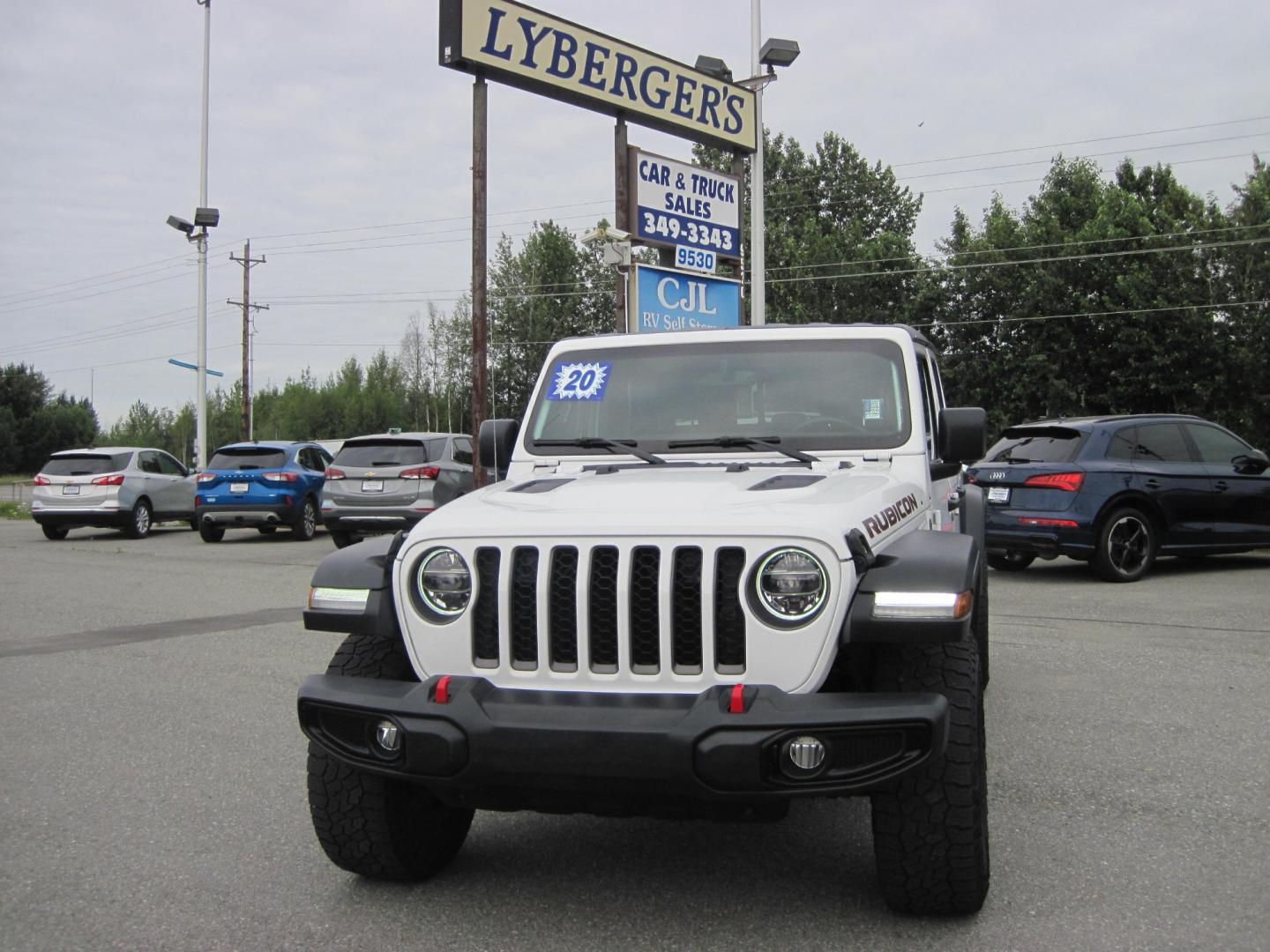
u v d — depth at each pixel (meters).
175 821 4.66
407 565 3.56
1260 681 6.89
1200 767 5.14
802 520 3.33
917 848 3.34
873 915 3.60
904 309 39.28
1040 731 5.81
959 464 4.99
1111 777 5.02
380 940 3.48
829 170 54.06
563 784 3.20
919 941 3.40
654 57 18.92
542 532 3.43
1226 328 31.77
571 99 18.05
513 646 3.44
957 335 37.25
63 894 3.88
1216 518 11.96
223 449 19.88
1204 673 7.16
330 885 3.95
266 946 3.44
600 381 5.06
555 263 57.47
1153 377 31.66
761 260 20.94
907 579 3.30
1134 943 3.34
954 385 37.56
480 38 16.47
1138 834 4.29
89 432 84.00
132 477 21.06
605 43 18.17
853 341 4.92
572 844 4.36
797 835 4.40
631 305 18.48
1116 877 3.87
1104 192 34.88
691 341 5.07
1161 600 10.27
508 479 4.89
